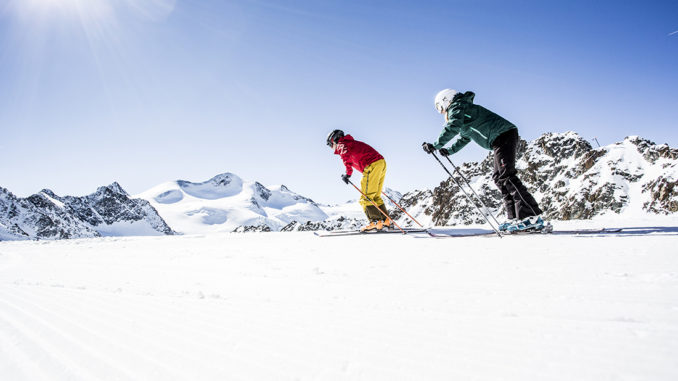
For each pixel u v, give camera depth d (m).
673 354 0.87
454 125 4.04
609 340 0.98
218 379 0.90
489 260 2.33
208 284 2.16
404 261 2.54
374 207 5.46
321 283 1.99
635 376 0.79
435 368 0.89
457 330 1.14
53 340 1.23
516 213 3.94
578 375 0.81
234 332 1.24
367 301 1.55
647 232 3.15
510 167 3.95
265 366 0.96
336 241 4.43
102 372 0.97
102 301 1.78
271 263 2.89
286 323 1.31
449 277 1.92
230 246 4.75
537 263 2.12
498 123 4.02
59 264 3.78
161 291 2.00
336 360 0.98
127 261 3.62
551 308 1.28
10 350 1.15
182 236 8.07
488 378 0.82
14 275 3.01
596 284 1.55
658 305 1.22
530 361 0.89
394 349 1.02
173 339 1.20
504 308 1.32
